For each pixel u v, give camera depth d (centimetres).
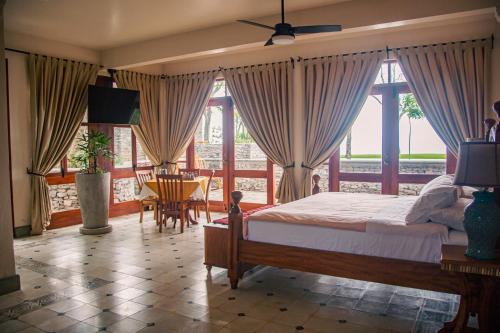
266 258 369
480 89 523
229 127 767
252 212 415
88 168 643
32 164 620
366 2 479
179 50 624
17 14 522
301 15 517
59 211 670
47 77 629
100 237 595
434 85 551
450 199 311
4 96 380
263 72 680
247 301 354
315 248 347
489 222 237
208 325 308
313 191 555
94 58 709
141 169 798
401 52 570
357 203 442
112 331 300
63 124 645
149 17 540
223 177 781
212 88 747
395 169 616
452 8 437
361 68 599
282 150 670
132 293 375
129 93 717
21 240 583
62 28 584
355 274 329
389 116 614
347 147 649
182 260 478
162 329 302
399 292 373
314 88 639
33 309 341
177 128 789
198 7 504
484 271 230
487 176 228
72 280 412
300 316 323
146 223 694
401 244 312
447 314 324
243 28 564
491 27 521
